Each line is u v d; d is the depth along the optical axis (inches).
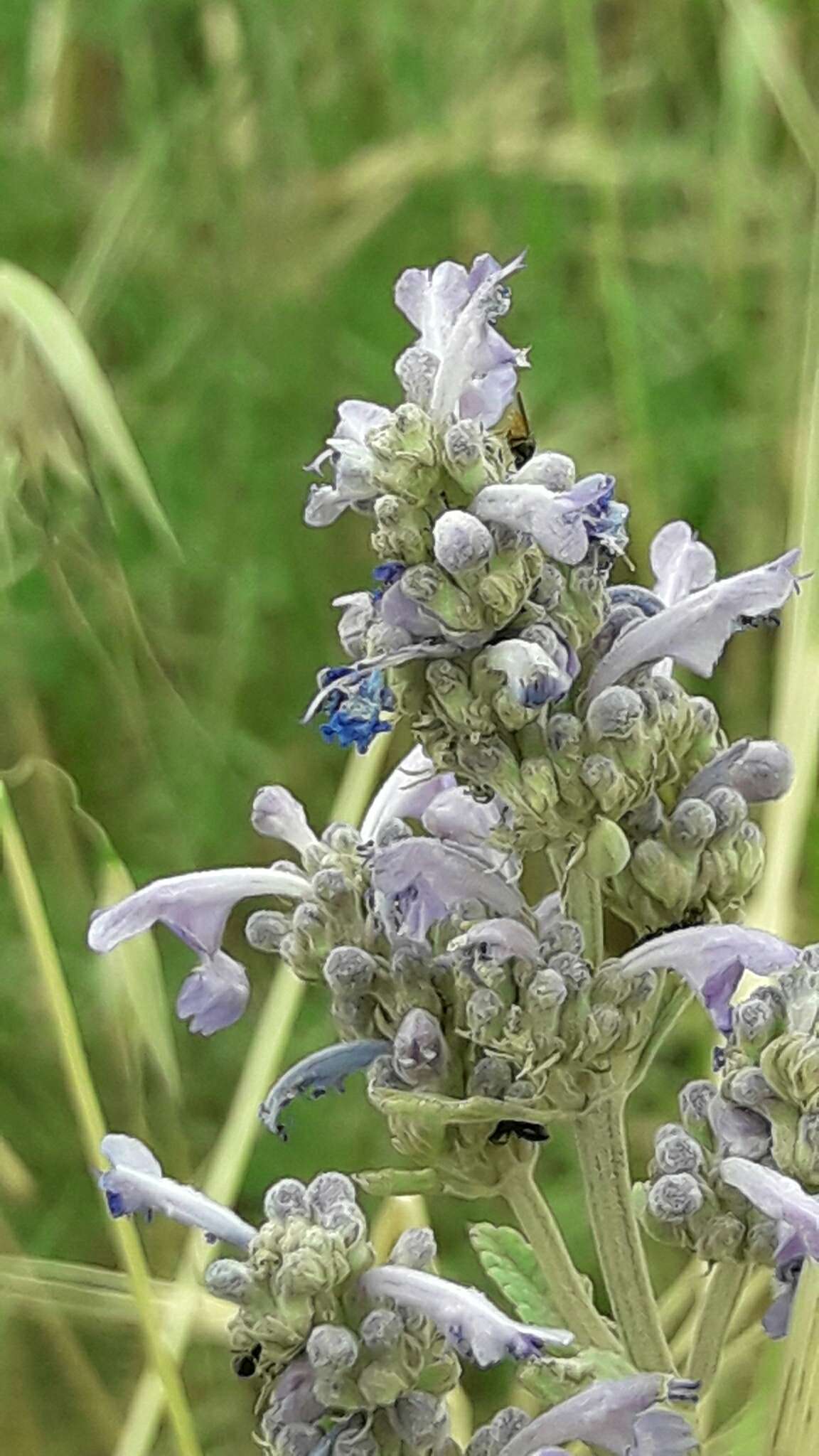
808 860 9.2
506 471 5.6
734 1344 8.4
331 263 11.2
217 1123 10.0
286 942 6.3
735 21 10.7
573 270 11.5
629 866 5.9
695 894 6.0
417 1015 5.9
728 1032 5.7
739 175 10.9
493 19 11.6
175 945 10.5
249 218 11.2
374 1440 5.7
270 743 10.6
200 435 11.1
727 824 6.0
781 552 10.6
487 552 5.4
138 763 10.0
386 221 11.2
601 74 11.8
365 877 6.3
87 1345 9.4
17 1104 9.6
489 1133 6.1
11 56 11.8
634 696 5.7
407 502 5.5
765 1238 6.0
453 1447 5.8
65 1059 8.3
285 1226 5.8
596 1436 5.8
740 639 10.5
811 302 9.4
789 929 8.5
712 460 10.7
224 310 11.1
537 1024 5.8
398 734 10.3
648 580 10.4
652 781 5.8
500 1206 9.7
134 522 10.7
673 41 11.7
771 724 9.8
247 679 10.7
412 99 11.3
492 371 5.6
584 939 5.9
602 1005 5.8
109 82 12.2
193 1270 8.5
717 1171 6.1
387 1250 8.8
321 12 11.5
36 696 10.0
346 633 5.8
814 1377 6.4
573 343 11.2
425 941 6.1
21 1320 9.1
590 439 10.9
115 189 11.0
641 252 11.3
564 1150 9.9
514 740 5.7
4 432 8.6
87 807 10.0
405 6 11.5
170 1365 7.8
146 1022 8.4
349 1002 6.1
